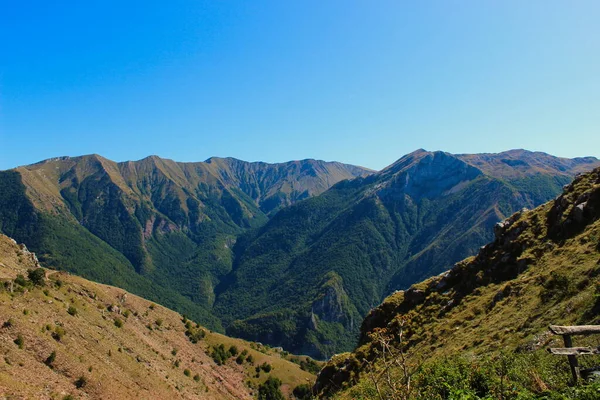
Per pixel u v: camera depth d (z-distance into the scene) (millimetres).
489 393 12969
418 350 38094
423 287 51312
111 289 139875
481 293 41938
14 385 51281
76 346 75375
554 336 21172
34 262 112812
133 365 88562
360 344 53438
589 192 38875
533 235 43375
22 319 68188
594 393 9781
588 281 25594
